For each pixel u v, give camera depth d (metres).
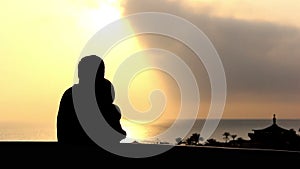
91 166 5.73
